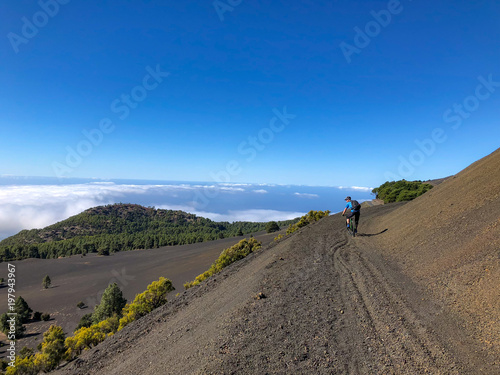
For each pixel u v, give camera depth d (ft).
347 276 20.67
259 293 18.58
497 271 13.51
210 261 246.47
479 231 18.78
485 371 8.64
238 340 12.83
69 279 277.85
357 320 13.38
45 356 28.12
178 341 16.79
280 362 10.50
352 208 38.22
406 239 27.48
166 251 401.29
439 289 15.29
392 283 18.02
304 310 15.25
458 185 33.40
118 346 21.93
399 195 121.49
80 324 113.70
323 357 10.57
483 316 11.44
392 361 9.90
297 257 29.78
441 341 10.69
